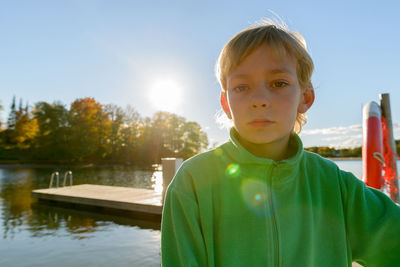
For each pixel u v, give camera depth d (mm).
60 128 44219
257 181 554
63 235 7188
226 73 585
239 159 558
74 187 13375
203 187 573
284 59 543
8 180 22375
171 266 519
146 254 5766
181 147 53000
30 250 6062
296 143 603
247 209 548
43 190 12500
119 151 50562
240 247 531
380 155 3264
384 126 3727
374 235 557
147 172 32156
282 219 545
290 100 526
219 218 554
